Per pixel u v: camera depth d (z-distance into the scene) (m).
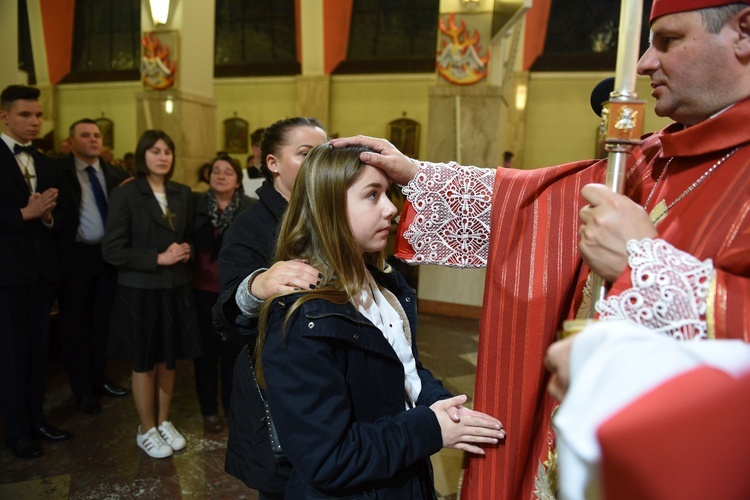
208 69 7.23
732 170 0.83
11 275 2.53
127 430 3.01
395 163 1.18
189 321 2.76
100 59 13.62
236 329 1.40
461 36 5.25
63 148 6.55
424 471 1.15
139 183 2.73
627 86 0.77
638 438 0.40
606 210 0.77
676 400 0.41
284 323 0.99
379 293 1.21
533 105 11.34
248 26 12.79
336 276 1.07
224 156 2.96
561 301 1.03
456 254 1.25
